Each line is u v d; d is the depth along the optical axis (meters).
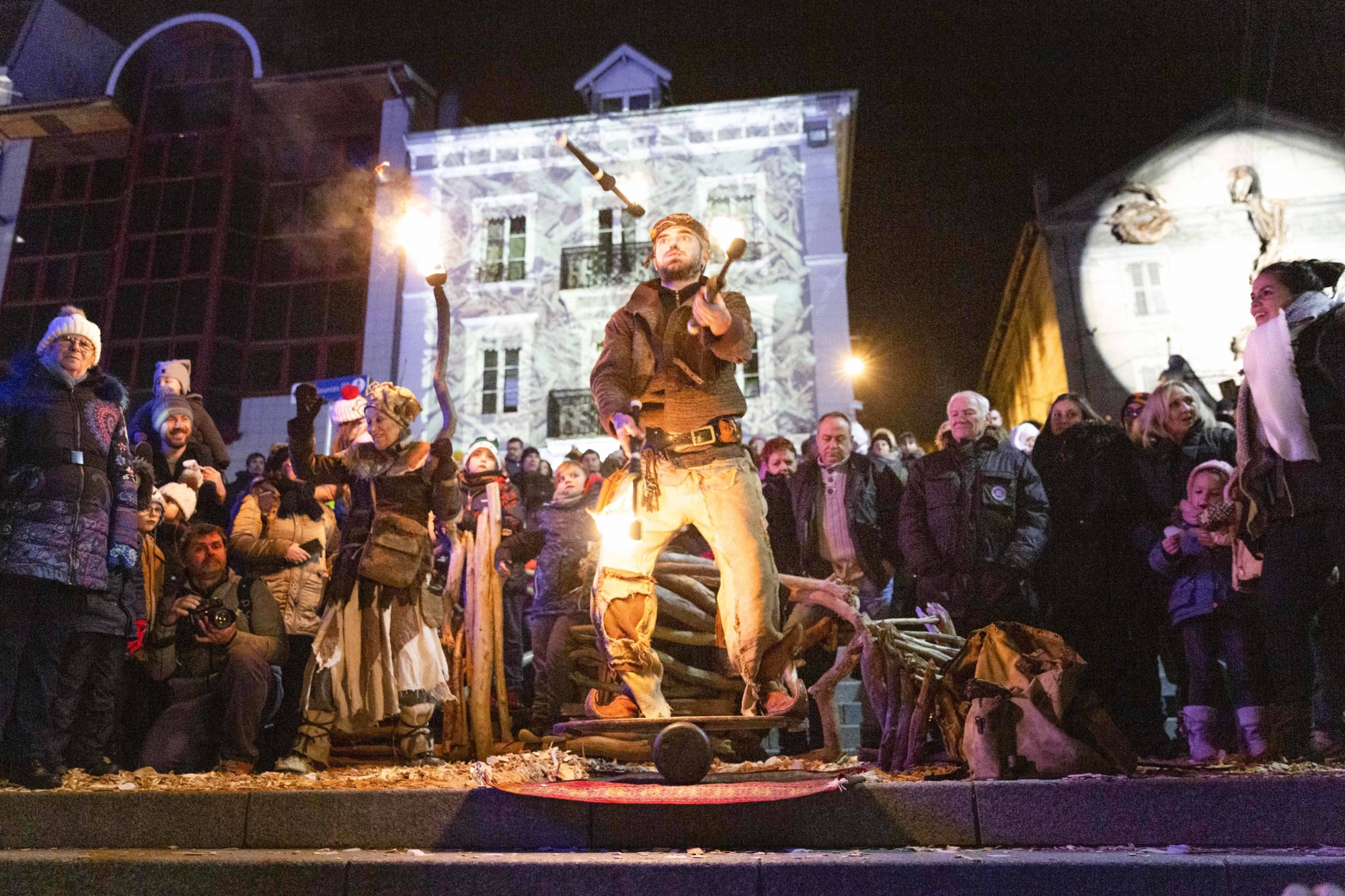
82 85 23.27
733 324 3.54
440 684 4.62
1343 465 3.74
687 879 2.63
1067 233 22.11
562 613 5.93
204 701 4.79
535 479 9.55
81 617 4.19
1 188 22.25
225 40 22.66
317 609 4.91
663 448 3.62
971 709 3.71
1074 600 5.26
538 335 20.30
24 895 2.90
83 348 4.28
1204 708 4.64
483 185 21.25
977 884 2.55
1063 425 5.70
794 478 6.33
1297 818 2.81
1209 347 21.03
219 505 6.63
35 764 3.91
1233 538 4.36
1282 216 21.11
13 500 4.02
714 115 20.66
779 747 6.02
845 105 20.48
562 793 3.06
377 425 4.55
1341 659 3.82
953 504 5.35
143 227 21.67
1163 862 2.52
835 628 4.74
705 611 5.43
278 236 21.72
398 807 3.14
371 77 21.67
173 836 3.23
